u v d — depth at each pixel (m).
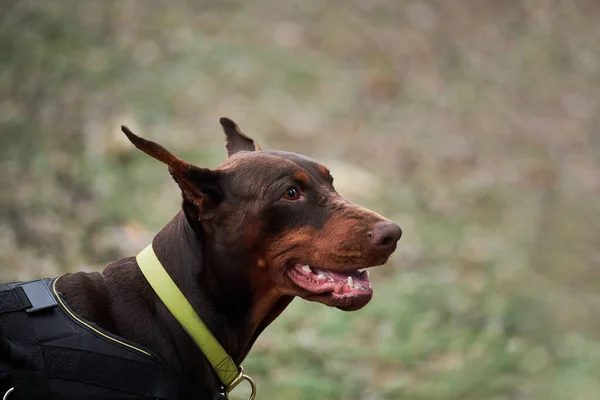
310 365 8.59
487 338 9.51
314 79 16.39
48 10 15.11
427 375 8.80
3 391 4.43
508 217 13.21
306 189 4.83
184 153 12.35
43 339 4.44
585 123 17.20
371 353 8.98
